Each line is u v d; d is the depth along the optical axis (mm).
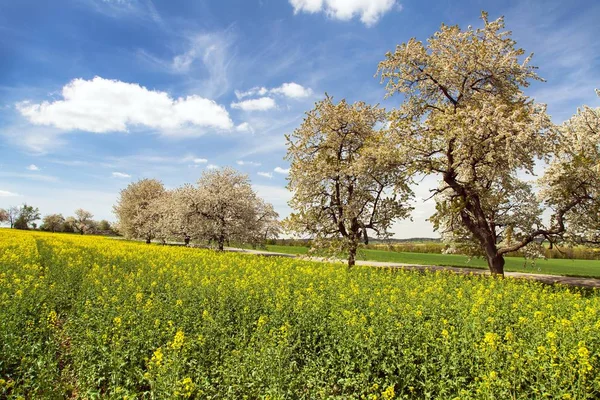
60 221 92625
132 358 7328
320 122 28359
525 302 11742
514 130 19875
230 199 40000
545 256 25016
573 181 22000
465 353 7086
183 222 40156
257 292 11773
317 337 8742
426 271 20047
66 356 8219
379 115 29047
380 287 14719
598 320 9070
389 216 26625
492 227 25312
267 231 46312
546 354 6695
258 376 6648
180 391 6082
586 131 23750
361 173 24531
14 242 27672
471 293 13500
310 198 27438
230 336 8867
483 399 5797
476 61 21984
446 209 23297
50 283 13078
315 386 6891
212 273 16703
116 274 15414
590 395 5793
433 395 6621
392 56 23734
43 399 6250
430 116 23688
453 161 22812
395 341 7719
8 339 7445
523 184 24672
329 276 17344
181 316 9617
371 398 6336
